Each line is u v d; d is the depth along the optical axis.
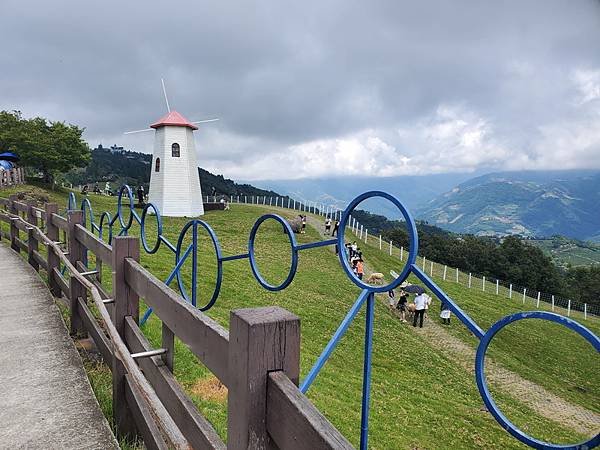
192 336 2.23
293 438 1.32
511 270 66.69
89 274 5.49
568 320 1.42
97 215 27.30
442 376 13.95
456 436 9.50
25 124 39.66
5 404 3.70
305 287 19.17
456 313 1.92
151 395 2.11
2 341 5.00
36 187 36.41
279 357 1.50
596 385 18.02
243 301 14.02
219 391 5.83
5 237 12.17
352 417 8.30
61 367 4.37
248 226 34.28
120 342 2.62
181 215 37.44
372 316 2.61
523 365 18.12
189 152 38.16
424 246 71.88
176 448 1.82
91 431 3.35
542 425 12.35
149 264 15.18
